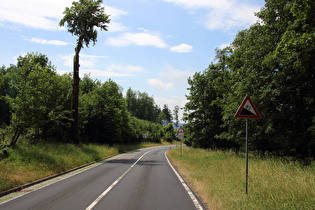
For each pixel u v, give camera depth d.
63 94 25.69
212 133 27.38
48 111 20.80
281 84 12.48
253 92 14.47
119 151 32.59
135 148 48.34
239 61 18.23
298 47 10.02
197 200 6.22
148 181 9.38
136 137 61.38
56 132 27.03
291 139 12.70
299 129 13.31
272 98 12.45
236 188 6.85
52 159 12.25
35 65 14.77
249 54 14.62
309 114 12.83
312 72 11.88
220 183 7.81
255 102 13.98
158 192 7.26
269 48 13.81
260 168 8.70
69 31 23.50
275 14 13.37
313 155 12.57
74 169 13.05
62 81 27.25
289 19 12.52
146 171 12.62
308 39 9.20
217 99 24.34
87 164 15.69
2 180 7.57
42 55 22.98
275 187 5.98
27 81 14.34
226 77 22.92
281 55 10.91
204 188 7.35
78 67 22.36
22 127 14.12
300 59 10.55
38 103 14.37
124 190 7.57
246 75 15.73
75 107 21.97
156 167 14.64
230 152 18.16
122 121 42.81
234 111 17.31
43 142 17.56
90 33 23.47
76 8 22.44
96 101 36.25
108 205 5.71
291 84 12.09
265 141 16.73
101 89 37.44
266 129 13.18
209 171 10.81
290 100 12.56
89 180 9.60
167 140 107.44
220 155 16.38
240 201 5.52
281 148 15.89
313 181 5.93
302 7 10.48
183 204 5.81
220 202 5.61
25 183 8.34
